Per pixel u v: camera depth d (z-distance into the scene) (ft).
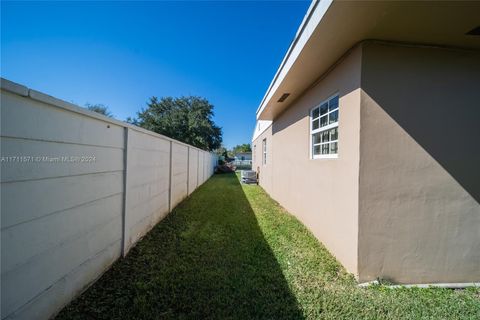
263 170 31.53
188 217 15.23
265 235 11.88
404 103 7.76
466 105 7.92
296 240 11.27
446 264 7.81
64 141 5.66
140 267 8.13
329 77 10.53
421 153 7.78
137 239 10.55
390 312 6.00
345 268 8.49
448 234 7.82
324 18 6.58
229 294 6.57
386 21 6.63
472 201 7.86
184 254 9.29
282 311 5.90
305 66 10.30
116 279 7.27
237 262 8.66
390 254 7.77
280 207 19.61
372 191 7.72
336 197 9.45
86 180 6.65
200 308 5.90
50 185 5.20
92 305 5.92
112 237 8.26
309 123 13.32
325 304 6.25
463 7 5.85
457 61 7.96
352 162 8.14
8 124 4.10
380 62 7.75
